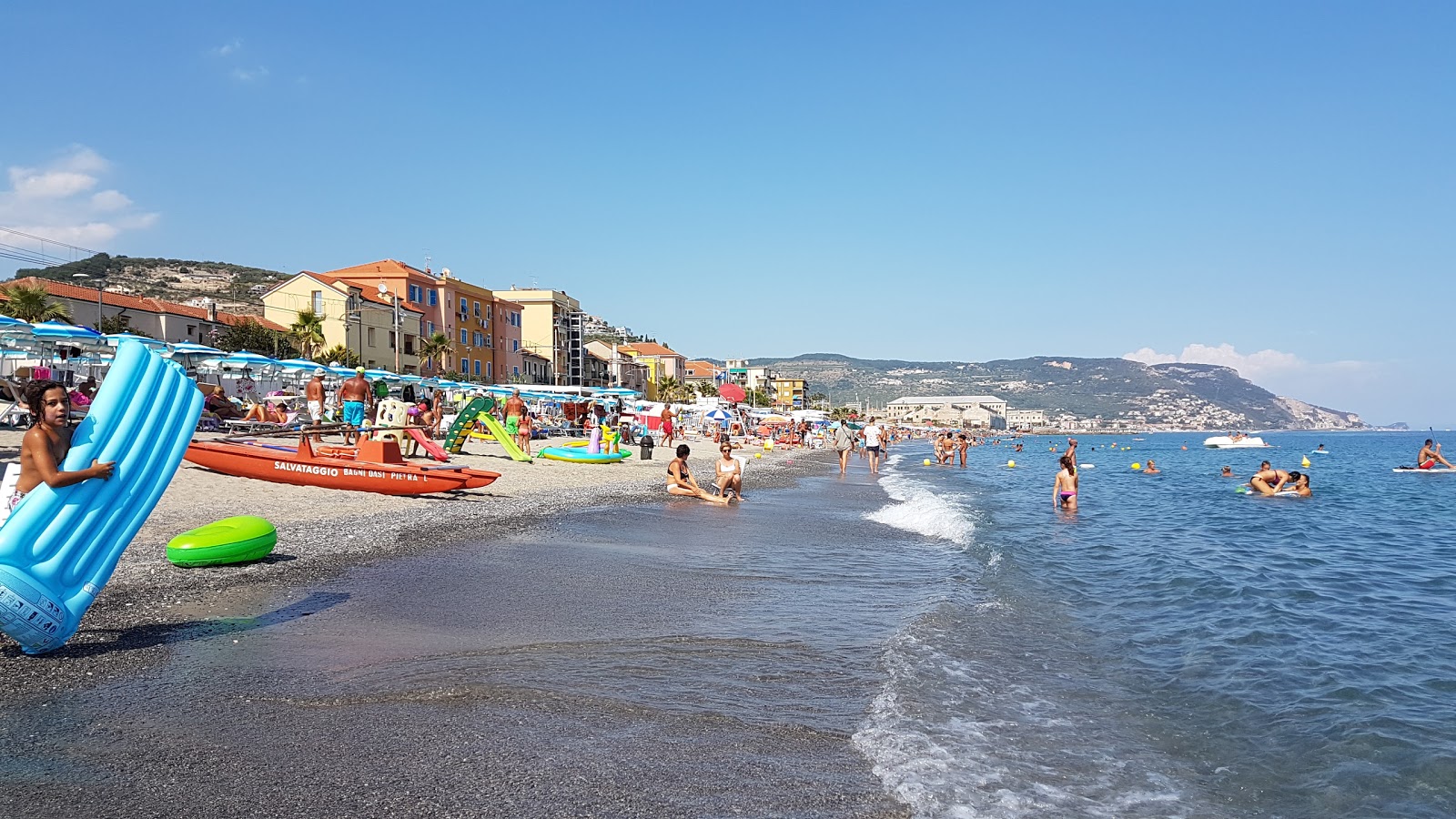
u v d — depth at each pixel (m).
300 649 6.28
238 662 5.94
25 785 3.97
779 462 39.53
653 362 135.12
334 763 4.30
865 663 6.45
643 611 7.87
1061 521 18.42
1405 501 24.80
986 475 38.25
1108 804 4.22
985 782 4.39
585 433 40.66
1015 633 7.72
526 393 47.75
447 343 68.81
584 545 11.65
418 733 4.71
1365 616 8.89
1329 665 6.92
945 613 8.30
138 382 6.50
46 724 4.74
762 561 11.05
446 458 19.23
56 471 5.91
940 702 5.64
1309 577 11.42
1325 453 82.25
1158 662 6.95
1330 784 4.54
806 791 4.17
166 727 4.73
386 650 6.30
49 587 5.81
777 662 6.38
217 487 15.20
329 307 62.00
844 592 9.18
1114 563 12.26
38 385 5.95
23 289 42.09
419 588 8.51
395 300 61.69
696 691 5.62
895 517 17.33
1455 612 9.14
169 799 3.86
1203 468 48.97
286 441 24.31
